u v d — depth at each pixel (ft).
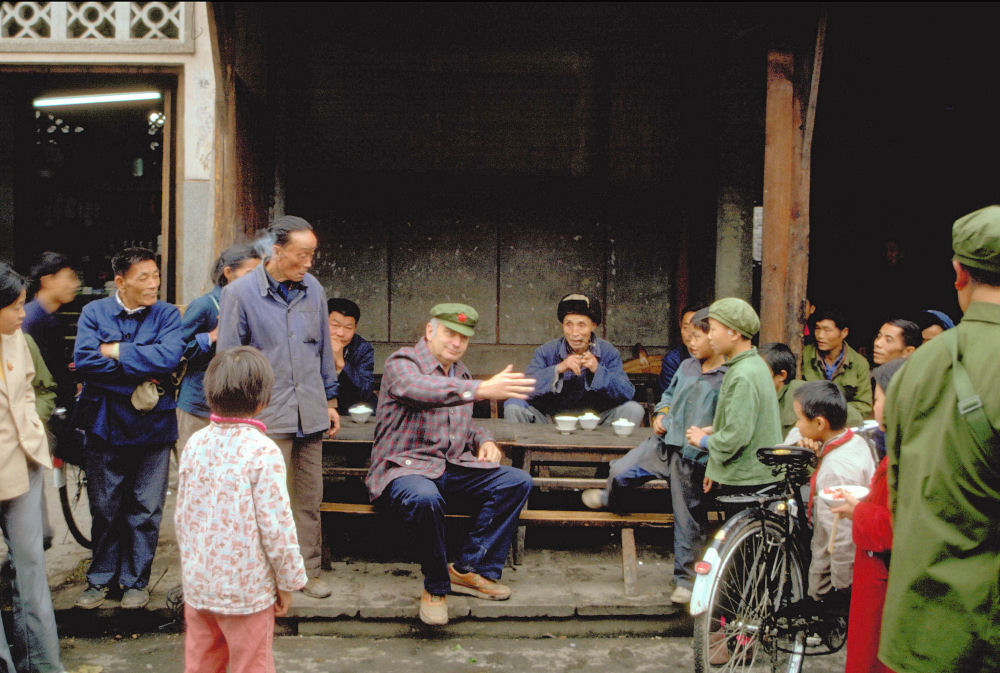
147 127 24.08
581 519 13.28
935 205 29.07
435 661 11.44
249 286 11.86
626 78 22.27
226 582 7.76
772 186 16.07
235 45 16.71
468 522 13.56
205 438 8.03
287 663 11.28
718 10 19.83
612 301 22.80
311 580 12.55
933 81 24.85
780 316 16.17
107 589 12.30
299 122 21.94
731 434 11.19
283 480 8.02
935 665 6.56
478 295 22.74
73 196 24.21
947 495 6.55
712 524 13.65
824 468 10.12
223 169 16.06
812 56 15.80
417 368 12.23
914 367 7.04
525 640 12.21
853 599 8.32
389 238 22.57
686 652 11.91
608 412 16.81
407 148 22.35
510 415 16.65
